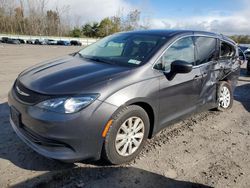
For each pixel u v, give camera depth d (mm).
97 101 2643
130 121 3002
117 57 3600
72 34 70375
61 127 2516
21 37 50375
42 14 65250
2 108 4773
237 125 4582
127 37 4070
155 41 3666
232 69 5148
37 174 2787
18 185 2600
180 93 3615
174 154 3395
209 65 4312
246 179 2947
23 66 11367
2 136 3602
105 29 70000
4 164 2930
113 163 2988
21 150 3244
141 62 3271
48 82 2830
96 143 2713
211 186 2787
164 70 3391
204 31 4500
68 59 3824
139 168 3023
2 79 7781
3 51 22000
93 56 3832
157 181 2809
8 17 61562
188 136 3980
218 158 3375
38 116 2562
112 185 2697
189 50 3918
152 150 3451
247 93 7188
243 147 3736
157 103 3242
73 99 2572
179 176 2926
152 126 3354
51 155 2621
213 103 4711
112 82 2824
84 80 2801
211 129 4320
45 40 48969
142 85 3021
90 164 3031
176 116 3695
